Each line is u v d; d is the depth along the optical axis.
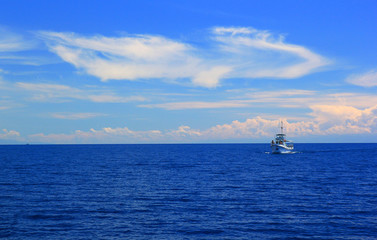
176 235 24.12
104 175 61.88
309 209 31.84
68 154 165.88
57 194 39.75
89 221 27.53
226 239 23.30
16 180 52.88
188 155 155.00
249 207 32.84
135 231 24.95
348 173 64.62
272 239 23.30
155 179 55.81
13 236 23.59
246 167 81.56
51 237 23.47
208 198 37.66
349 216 29.16
